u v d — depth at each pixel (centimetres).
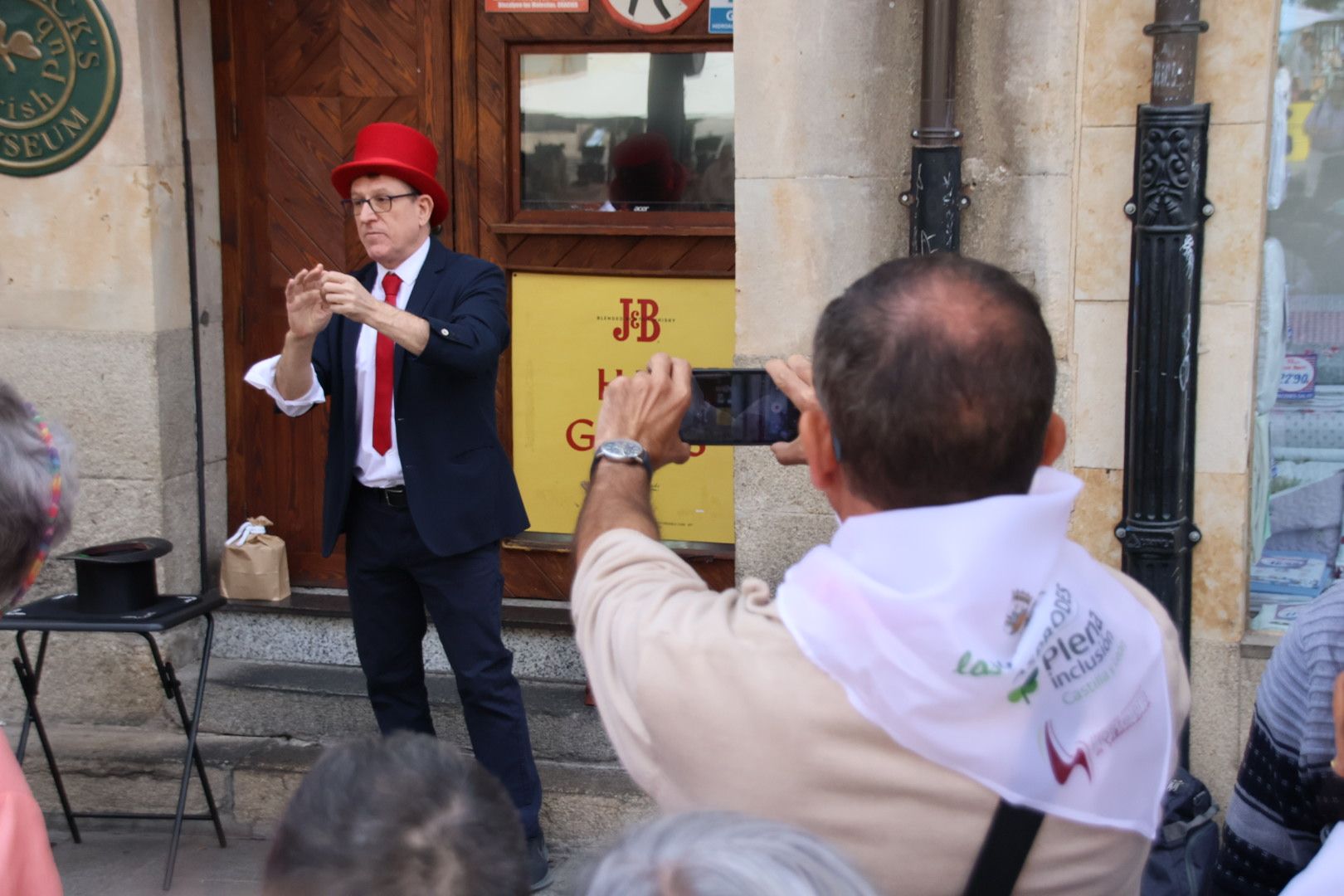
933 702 124
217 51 461
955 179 359
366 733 435
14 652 451
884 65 365
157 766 427
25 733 395
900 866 127
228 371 474
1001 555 125
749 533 390
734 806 129
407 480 364
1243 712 372
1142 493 361
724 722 129
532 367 457
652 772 136
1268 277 365
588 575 147
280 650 466
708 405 173
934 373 128
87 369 439
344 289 338
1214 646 372
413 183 370
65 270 436
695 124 442
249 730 443
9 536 174
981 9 357
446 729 435
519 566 465
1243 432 362
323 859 112
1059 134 357
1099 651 132
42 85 427
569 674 445
